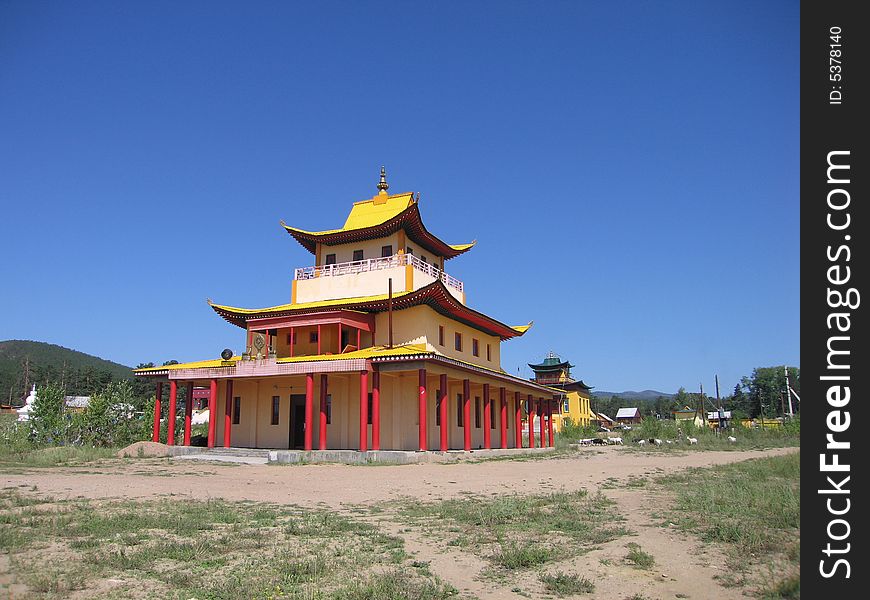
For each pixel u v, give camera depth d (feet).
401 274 146.41
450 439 150.92
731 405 499.10
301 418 144.77
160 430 166.71
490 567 36.83
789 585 30.27
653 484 79.92
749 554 37.42
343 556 39.11
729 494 59.88
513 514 54.03
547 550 40.11
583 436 285.43
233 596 30.50
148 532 45.01
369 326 143.43
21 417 186.09
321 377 125.90
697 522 47.67
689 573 34.47
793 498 51.88
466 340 162.09
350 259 160.45
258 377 136.36
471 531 47.55
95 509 54.70
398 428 132.87
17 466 103.40
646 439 228.63
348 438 136.36
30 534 42.83
